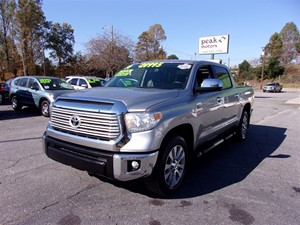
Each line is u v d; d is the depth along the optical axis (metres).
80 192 3.48
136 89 3.81
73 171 4.21
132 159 2.86
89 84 14.26
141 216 2.94
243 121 6.54
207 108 4.14
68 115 3.25
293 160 5.14
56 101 3.53
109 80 4.87
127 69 4.93
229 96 5.19
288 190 3.72
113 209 3.07
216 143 4.82
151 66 4.62
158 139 3.00
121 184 3.75
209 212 3.06
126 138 2.87
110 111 2.89
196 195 3.50
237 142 6.58
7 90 15.78
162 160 3.16
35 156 4.99
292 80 66.31
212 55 27.69
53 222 2.77
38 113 11.17
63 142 3.30
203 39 27.77
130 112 2.90
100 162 2.92
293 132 8.05
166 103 3.26
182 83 3.99
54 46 40.78
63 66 42.50
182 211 3.07
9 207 3.05
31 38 33.84
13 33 32.38
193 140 3.84
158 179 3.17
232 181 4.02
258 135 7.52
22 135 6.82
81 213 2.97
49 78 11.33
